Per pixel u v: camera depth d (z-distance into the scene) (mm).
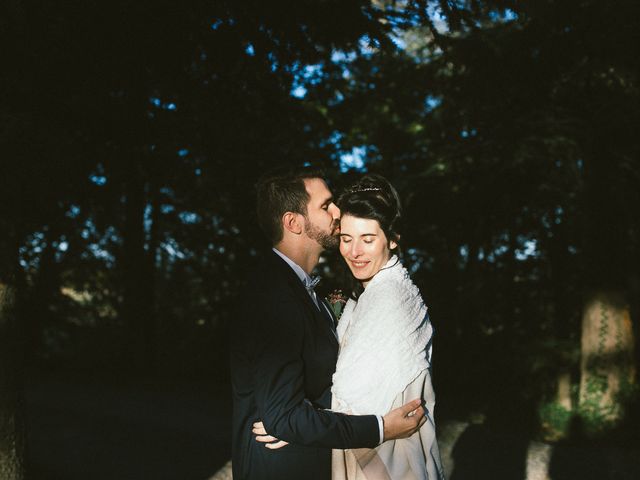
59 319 12523
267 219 2119
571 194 9328
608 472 5434
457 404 9438
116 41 3059
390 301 1978
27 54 3020
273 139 5117
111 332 12406
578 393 8766
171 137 4184
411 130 10078
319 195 2109
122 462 5316
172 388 9430
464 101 7891
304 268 2141
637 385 8031
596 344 8195
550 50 6426
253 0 3037
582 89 7387
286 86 3814
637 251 8867
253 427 1948
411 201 9703
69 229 9961
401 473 1938
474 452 5852
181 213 10008
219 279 11383
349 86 8844
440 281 11281
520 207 10000
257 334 1847
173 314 12797
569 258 10289
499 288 10945
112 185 4871
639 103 7051
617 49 6336
